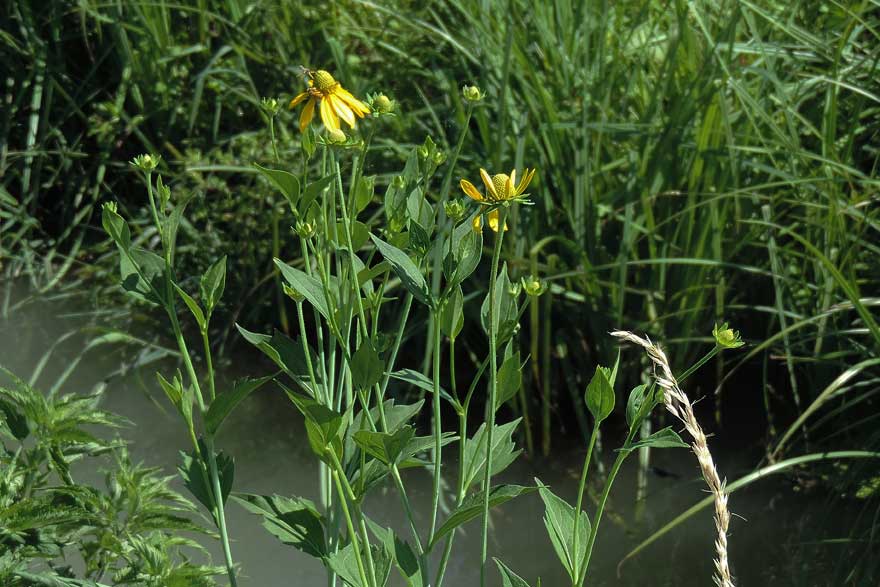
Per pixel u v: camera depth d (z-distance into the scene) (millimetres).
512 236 3012
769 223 2729
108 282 3820
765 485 2775
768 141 3076
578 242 2984
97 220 4051
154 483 2080
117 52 4141
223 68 3955
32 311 3703
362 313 1894
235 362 3490
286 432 3121
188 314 3674
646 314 3098
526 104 3174
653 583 2533
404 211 1953
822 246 2971
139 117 3910
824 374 2912
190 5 4164
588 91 3229
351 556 1918
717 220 2941
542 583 2547
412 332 3273
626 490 2805
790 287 3004
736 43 3244
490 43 3316
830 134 2898
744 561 2580
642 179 3014
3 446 2078
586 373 3137
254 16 4070
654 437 1813
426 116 3688
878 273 2922
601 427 3072
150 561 2006
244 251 3635
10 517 1961
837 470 2773
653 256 2977
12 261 3951
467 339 3328
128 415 3166
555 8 3350
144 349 3492
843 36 2883
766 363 3055
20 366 3387
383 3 3977
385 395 3131
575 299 3131
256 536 2645
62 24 4258
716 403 3074
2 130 4090
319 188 1862
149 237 3781
